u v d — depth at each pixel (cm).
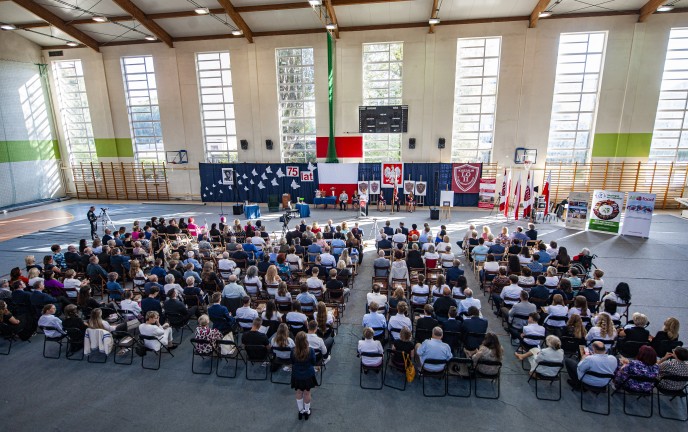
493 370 577
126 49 2339
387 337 730
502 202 1855
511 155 2095
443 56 2048
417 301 794
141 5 1945
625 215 1536
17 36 2317
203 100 2361
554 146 2084
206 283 891
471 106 2114
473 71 2070
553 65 1962
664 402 575
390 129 2139
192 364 663
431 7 1891
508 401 582
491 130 2123
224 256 992
